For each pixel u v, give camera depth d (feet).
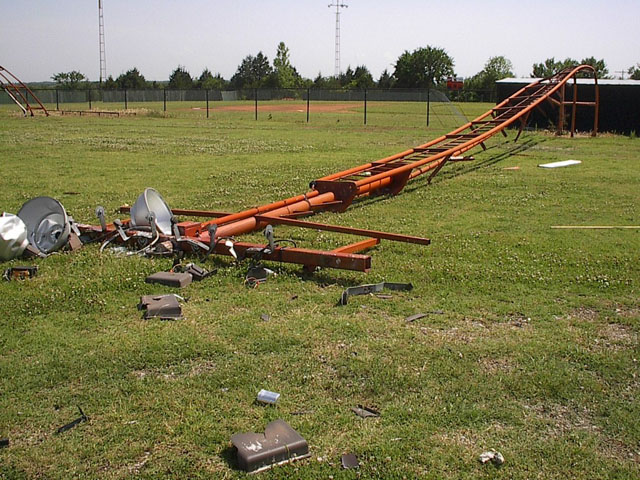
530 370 14.94
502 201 37.58
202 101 217.77
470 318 18.24
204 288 20.72
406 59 309.63
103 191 41.16
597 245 26.86
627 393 14.01
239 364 15.14
